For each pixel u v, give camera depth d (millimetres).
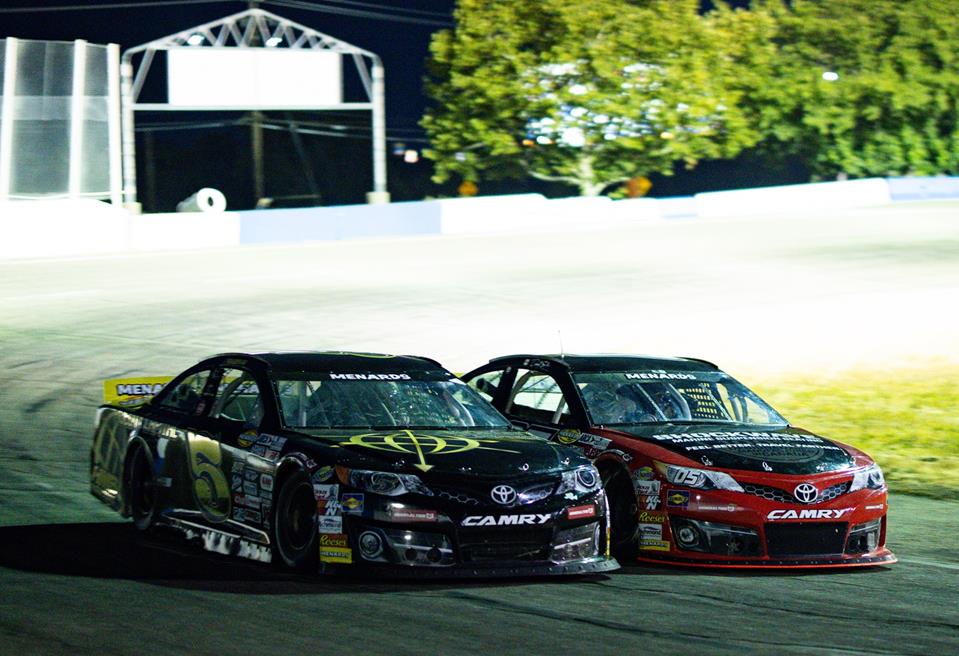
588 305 83312
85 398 54594
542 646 20312
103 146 121375
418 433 27156
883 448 48844
